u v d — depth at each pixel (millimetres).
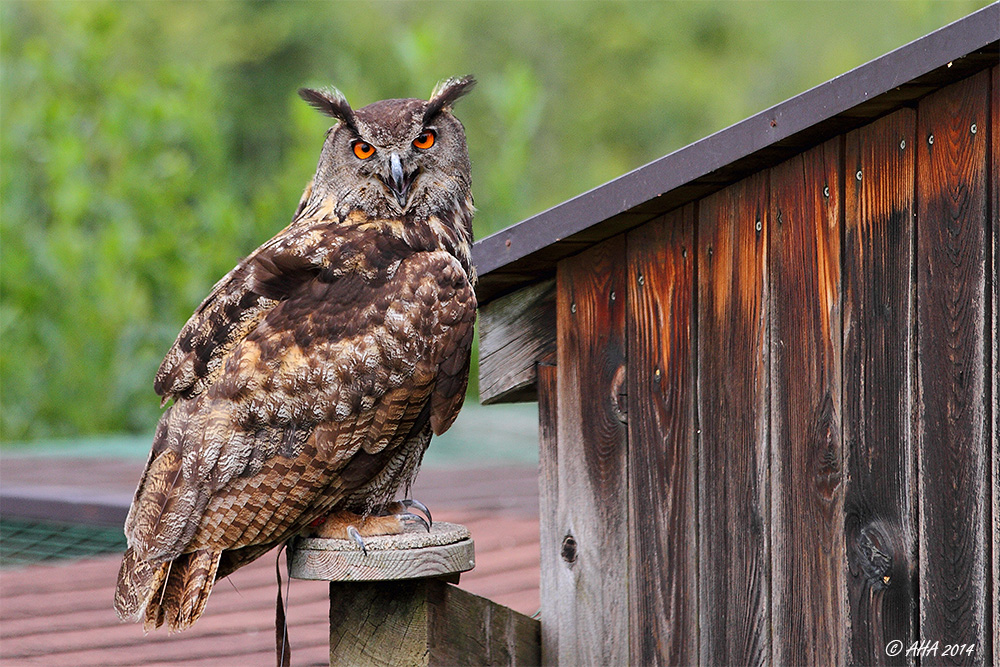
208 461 4852
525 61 35594
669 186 4867
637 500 5406
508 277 5609
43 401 16047
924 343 4668
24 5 23000
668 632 5328
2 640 6254
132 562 4844
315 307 5043
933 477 4648
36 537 8961
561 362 5570
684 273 5281
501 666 5340
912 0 16891
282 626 4723
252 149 35375
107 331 16047
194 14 35094
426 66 17328
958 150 4566
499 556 7711
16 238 16125
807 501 4973
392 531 5141
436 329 5062
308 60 36156
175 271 16156
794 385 5004
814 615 4957
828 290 4898
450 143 5754
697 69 36906
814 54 36719
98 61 17906
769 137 4641
